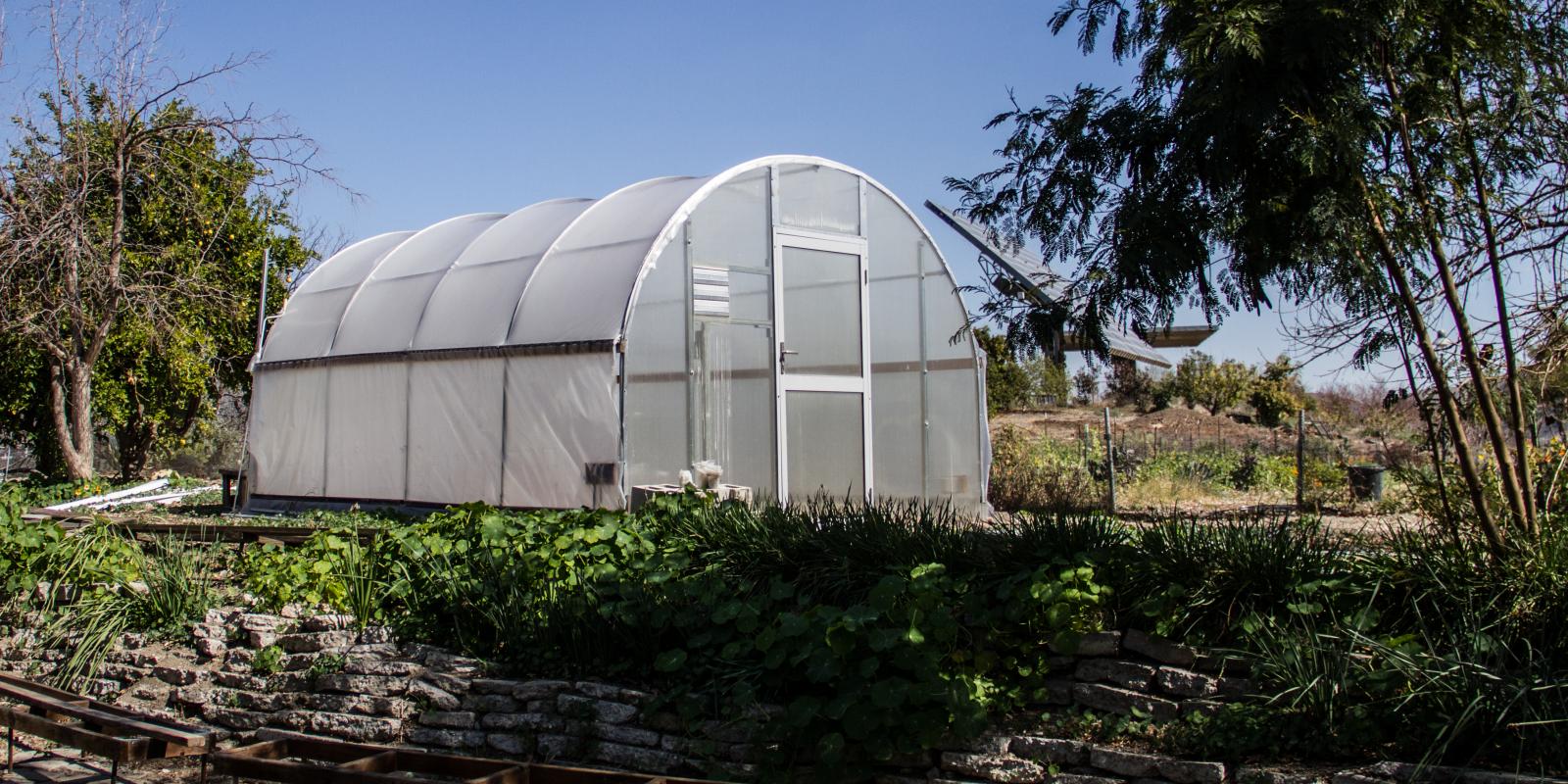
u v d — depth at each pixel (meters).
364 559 7.60
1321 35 5.05
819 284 12.74
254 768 4.79
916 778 5.29
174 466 26.91
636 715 5.89
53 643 8.09
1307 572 5.31
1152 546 5.65
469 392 12.10
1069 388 34.91
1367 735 4.66
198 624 7.70
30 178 16.84
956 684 5.22
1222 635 5.32
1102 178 6.11
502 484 11.70
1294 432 21.92
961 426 13.91
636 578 6.54
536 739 6.07
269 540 9.76
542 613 6.55
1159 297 5.92
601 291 11.27
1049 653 5.56
